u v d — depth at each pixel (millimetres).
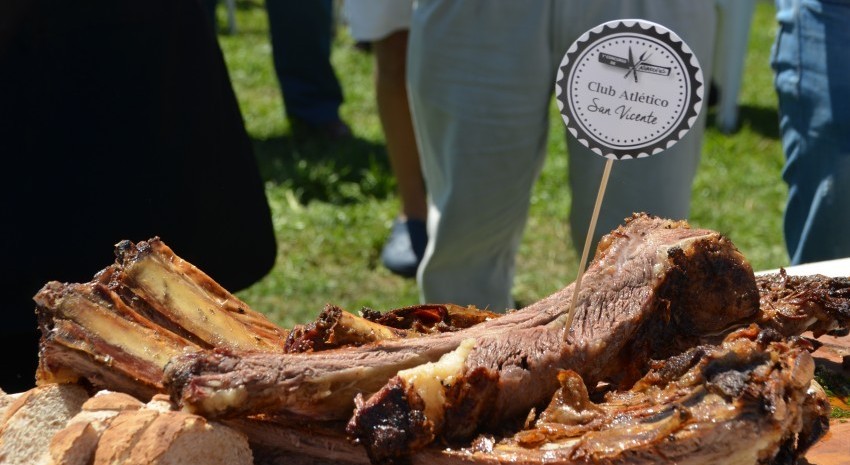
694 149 1166
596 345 726
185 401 678
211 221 1106
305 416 708
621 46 735
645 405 686
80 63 997
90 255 1037
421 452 689
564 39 1135
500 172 1186
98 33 996
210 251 1112
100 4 989
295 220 2053
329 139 2533
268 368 690
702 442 662
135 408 682
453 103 1163
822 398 719
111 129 1021
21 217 1011
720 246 754
